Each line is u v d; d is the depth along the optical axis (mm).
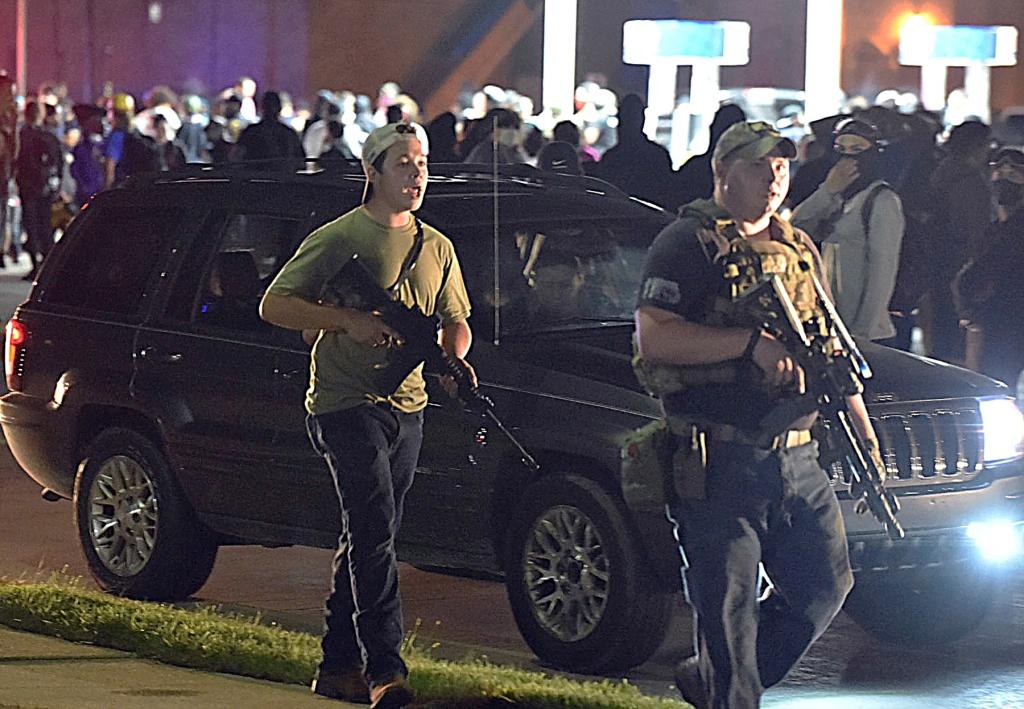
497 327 25406
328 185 27719
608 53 133375
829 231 31719
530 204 27375
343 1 130875
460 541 25359
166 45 133125
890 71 127500
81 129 76062
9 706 20406
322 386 20641
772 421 17266
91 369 28891
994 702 23438
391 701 20406
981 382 25641
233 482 27250
